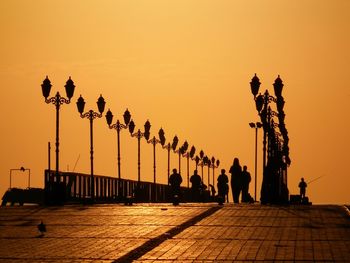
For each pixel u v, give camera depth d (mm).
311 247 36125
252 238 39156
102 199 82125
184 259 33406
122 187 88500
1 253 35500
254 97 65375
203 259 33375
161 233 41250
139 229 43062
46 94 64562
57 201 66375
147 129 87750
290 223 45281
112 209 55938
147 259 33531
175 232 41625
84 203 71000
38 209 56781
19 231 43125
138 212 52781
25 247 37219
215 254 34500
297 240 38344
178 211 53312
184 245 37125
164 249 36000
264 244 37188
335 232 41219
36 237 40531
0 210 56156
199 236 40031
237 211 53062
